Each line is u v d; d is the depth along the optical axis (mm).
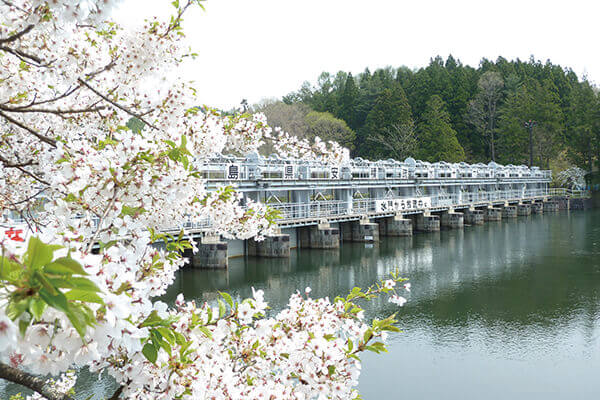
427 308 18875
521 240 35219
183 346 2340
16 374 1538
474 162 74625
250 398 2820
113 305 1467
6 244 1273
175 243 3135
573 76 98938
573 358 14148
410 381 12859
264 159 27016
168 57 3238
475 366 13742
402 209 38625
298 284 22391
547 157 71812
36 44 2857
